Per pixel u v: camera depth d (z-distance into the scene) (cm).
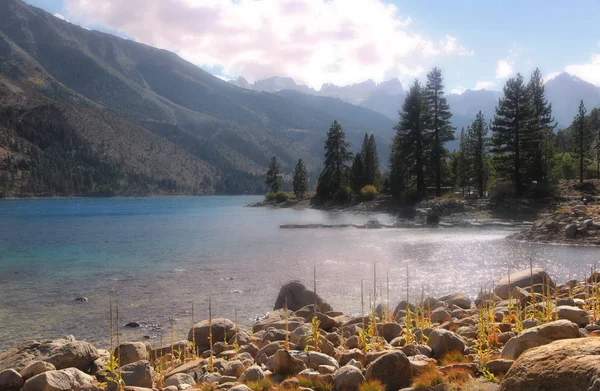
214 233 4697
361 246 3403
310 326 1070
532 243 3366
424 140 7662
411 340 919
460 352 810
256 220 6819
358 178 10088
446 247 3225
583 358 462
